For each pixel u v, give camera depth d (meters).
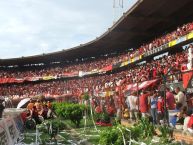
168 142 11.88
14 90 64.06
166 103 14.69
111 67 49.34
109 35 46.59
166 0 31.75
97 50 59.72
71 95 41.53
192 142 11.74
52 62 72.81
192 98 14.03
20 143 15.20
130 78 32.16
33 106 22.48
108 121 21.77
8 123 12.80
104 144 8.64
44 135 16.12
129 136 8.91
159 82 17.31
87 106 24.38
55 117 23.66
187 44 29.70
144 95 17.20
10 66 75.69
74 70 62.88
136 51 43.59
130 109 19.47
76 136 16.66
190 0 31.45
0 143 10.27
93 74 57.28
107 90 26.78
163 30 42.44
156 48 34.19
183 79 14.44
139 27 42.00
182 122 13.51
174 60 28.05
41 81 68.31
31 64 74.88
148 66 34.44
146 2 32.41
